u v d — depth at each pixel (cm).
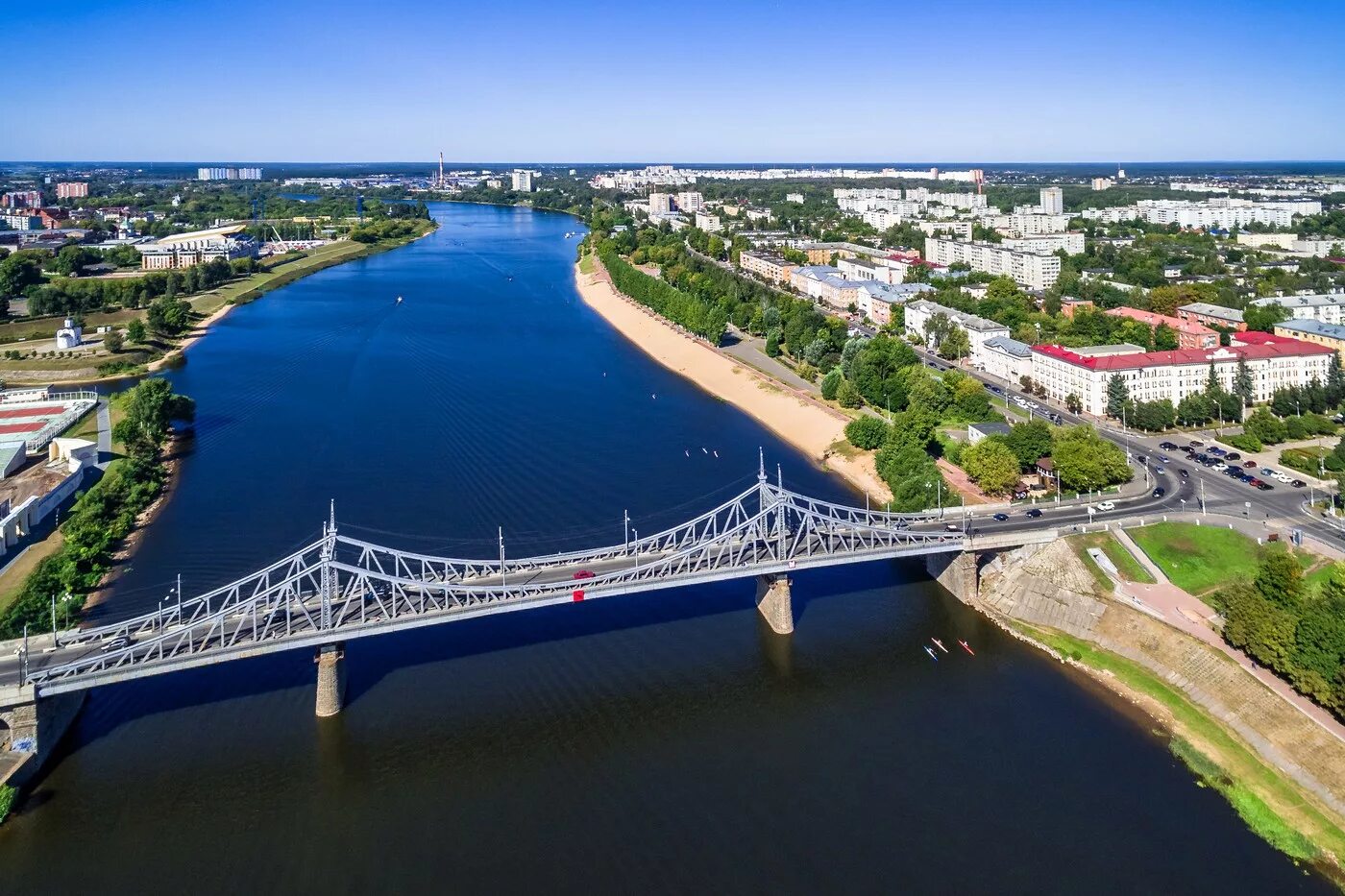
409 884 11550
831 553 17950
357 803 12988
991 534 19325
